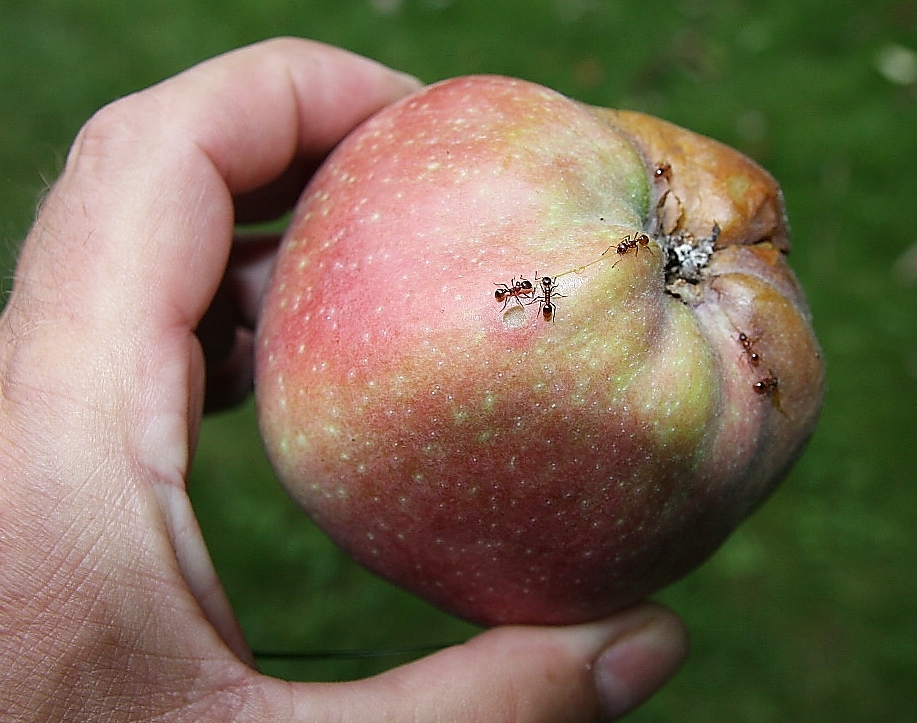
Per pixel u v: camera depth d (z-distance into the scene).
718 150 0.16
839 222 0.42
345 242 0.15
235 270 0.22
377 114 0.17
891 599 0.35
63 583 0.14
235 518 0.35
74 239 0.16
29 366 0.15
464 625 0.34
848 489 0.37
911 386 0.39
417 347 0.14
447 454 0.14
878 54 0.46
